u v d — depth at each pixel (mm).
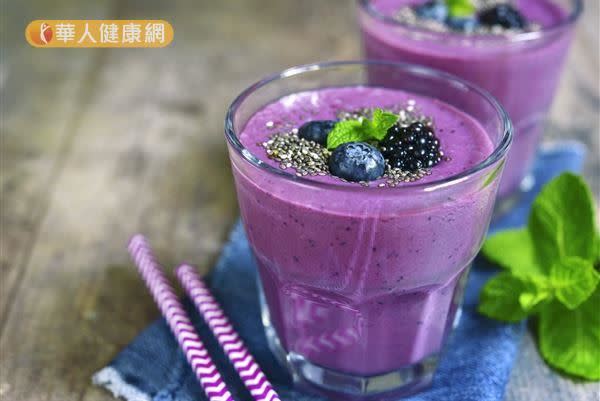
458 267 338
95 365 374
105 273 415
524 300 364
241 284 402
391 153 330
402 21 445
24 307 397
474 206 324
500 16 435
